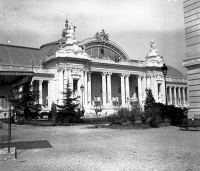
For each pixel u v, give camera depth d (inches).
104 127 1381.6
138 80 4072.3
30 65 3447.3
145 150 585.0
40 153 577.9
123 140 784.9
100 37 3900.1
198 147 606.5
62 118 1936.5
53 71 3255.4
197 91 1206.9
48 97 3230.8
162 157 498.6
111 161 478.6
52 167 442.9
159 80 4229.8
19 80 647.1
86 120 2132.1
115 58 3764.8
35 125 1740.9
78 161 485.7
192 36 1237.1
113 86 4153.5
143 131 1101.7
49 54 3688.5
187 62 1237.7
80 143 731.4
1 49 3521.2
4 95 661.9
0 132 1166.3
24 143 740.7
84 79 3314.5
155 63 4158.5
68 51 3174.2
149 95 2970.0
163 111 1533.0
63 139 841.5
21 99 2319.1
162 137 838.5
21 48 3750.0
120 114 1486.2
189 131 1044.5
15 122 2199.8
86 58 3272.6
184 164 434.9
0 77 595.5
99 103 3651.6
